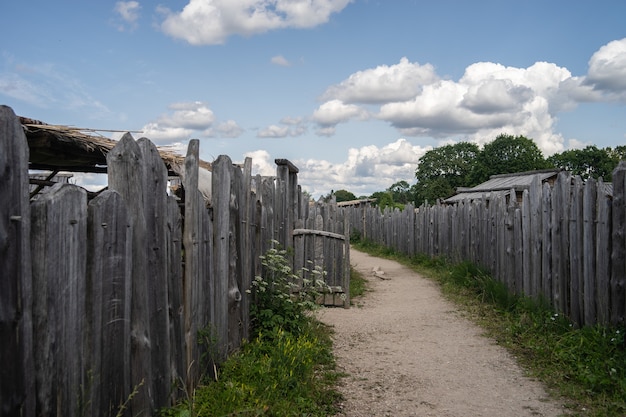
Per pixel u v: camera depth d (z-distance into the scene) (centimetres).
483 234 1058
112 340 278
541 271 729
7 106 198
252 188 626
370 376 516
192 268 399
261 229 639
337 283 914
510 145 5134
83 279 250
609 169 4734
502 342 627
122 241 288
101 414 267
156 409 334
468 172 5619
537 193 738
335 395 456
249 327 575
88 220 260
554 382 479
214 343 437
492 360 563
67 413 237
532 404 434
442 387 483
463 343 640
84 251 251
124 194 300
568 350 540
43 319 220
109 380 275
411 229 1727
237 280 531
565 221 650
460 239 1270
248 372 446
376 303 949
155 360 335
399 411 425
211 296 445
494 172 5153
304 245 923
